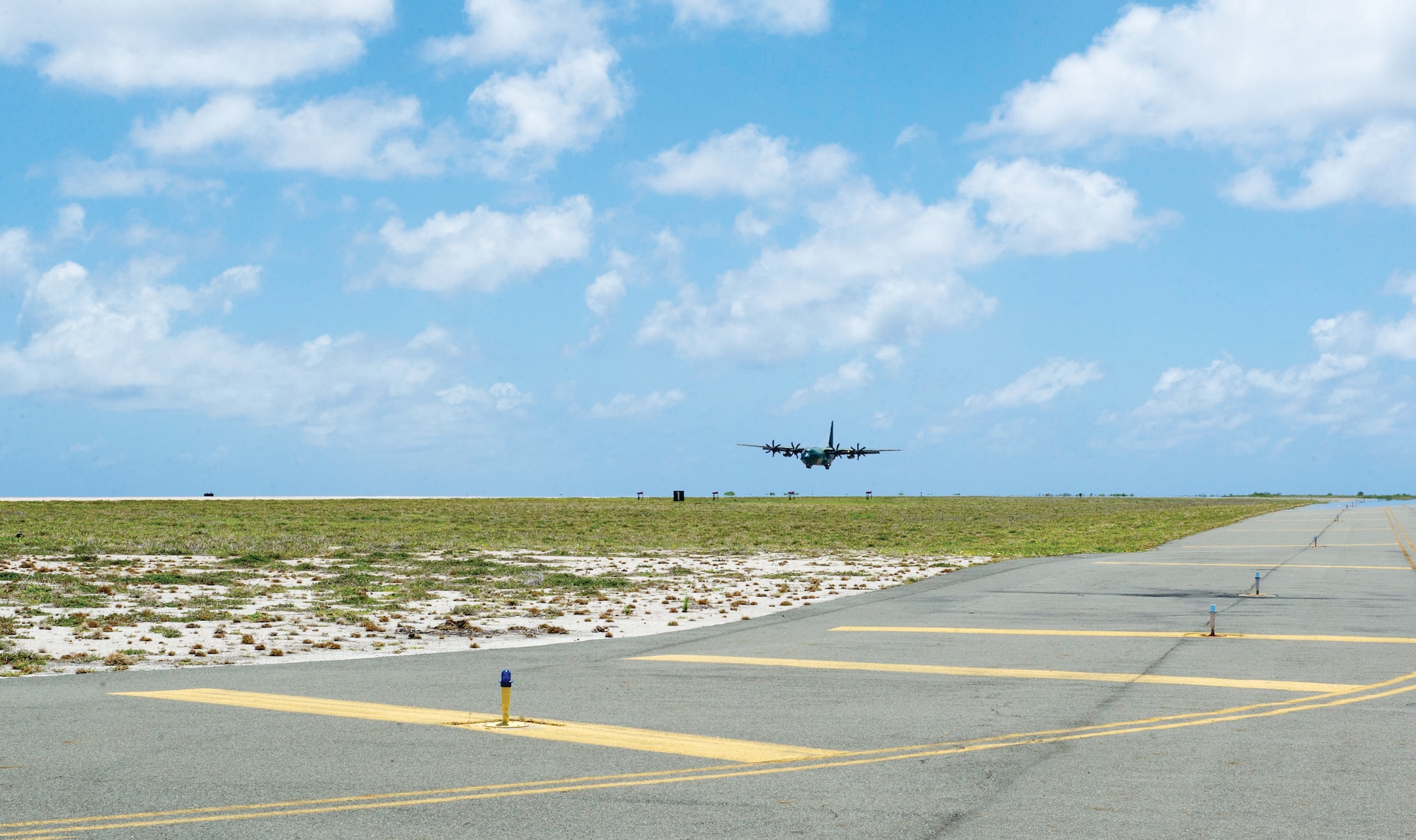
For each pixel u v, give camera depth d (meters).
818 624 20.27
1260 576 28.83
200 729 10.67
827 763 9.35
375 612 21.92
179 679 13.84
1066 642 17.41
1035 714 11.55
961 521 72.50
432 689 13.12
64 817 7.66
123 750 9.73
